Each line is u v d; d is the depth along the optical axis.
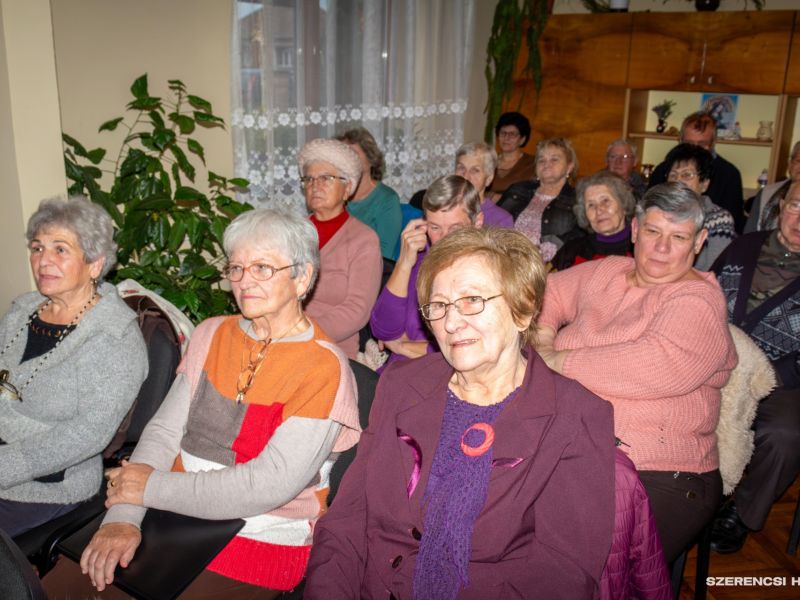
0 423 1.88
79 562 1.49
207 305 2.84
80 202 1.88
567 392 1.36
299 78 3.53
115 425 1.84
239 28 3.23
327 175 2.65
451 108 4.60
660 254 1.90
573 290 2.20
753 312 2.53
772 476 2.32
